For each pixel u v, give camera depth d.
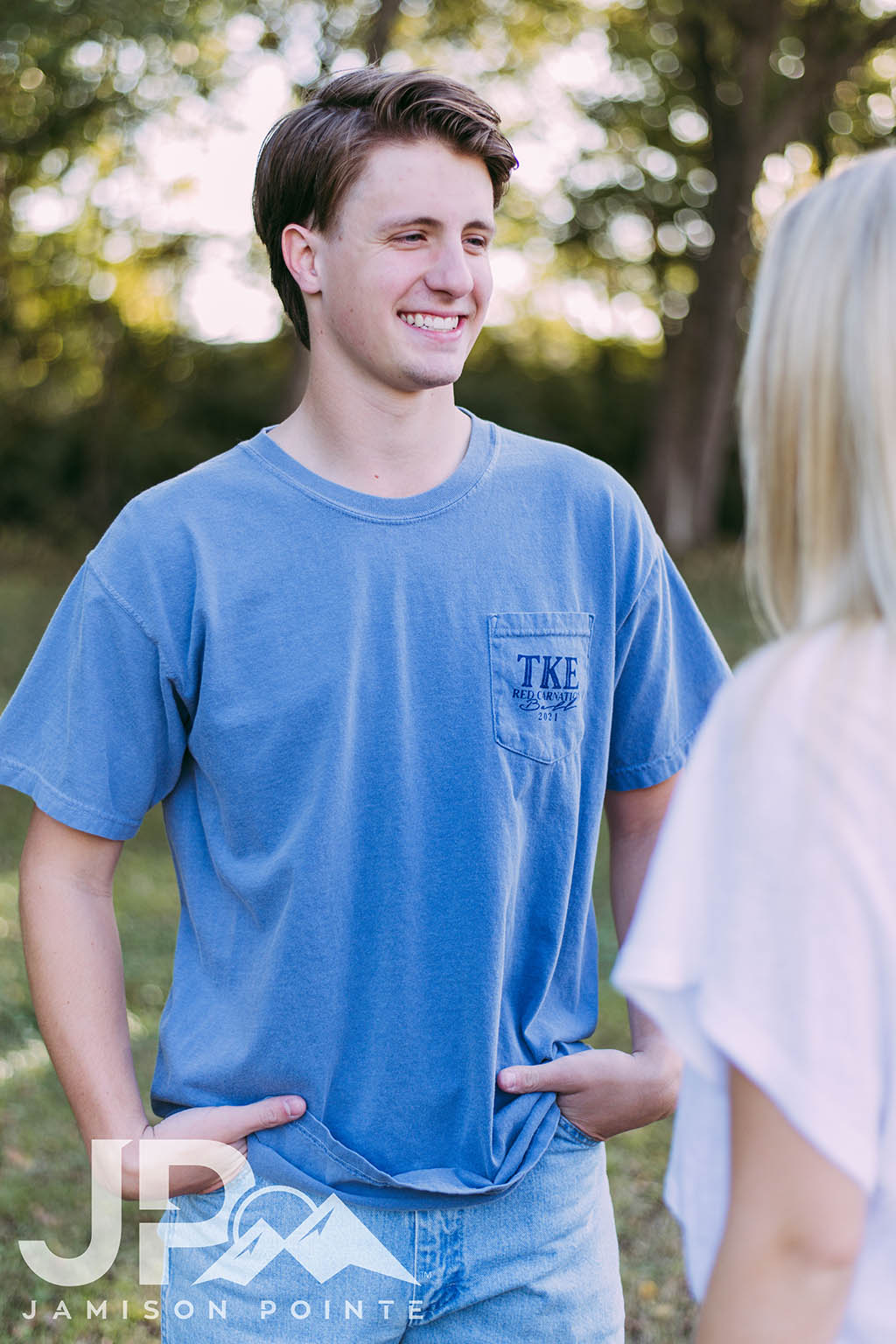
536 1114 1.59
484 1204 1.55
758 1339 0.89
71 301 18.14
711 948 0.91
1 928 5.32
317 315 1.59
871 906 0.86
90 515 21.25
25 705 1.65
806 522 0.97
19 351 19.56
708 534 16.50
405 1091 1.54
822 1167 0.87
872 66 14.51
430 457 1.60
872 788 0.87
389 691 1.53
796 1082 0.86
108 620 1.56
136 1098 1.60
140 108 11.68
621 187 17.91
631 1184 3.45
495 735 1.55
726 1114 1.02
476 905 1.54
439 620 1.55
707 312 15.70
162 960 4.94
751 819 0.91
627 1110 1.63
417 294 1.53
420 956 1.54
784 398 0.98
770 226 1.02
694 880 0.95
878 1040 0.86
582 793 1.68
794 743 0.90
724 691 0.99
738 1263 0.90
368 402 1.57
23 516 21.39
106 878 1.66
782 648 0.96
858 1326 0.90
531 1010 1.63
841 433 0.95
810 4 13.81
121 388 21.80
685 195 17.66
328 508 1.56
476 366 23.89
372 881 1.53
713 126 14.91
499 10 14.91
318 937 1.51
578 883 1.68
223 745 1.53
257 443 1.62
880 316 0.92
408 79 1.51
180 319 20.50
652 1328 2.87
